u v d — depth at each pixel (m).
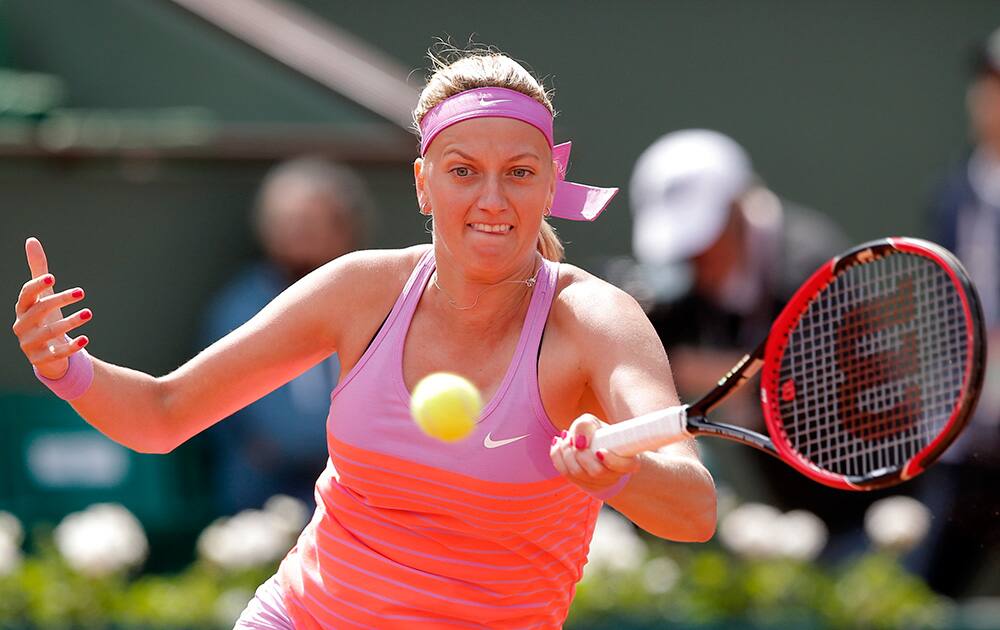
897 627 20.56
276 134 25.34
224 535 21.27
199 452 24.81
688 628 20.67
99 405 10.88
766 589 20.86
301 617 11.22
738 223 21.45
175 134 25.38
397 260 10.97
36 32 25.81
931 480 22.95
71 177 25.14
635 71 30.80
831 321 11.23
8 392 24.70
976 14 31.16
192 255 25.33
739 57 30.94
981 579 26.41
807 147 31.11
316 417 22.97
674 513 9.66
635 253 29.97
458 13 30.75
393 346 10.62
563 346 10.38
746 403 21.70
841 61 31.09
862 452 10.91
